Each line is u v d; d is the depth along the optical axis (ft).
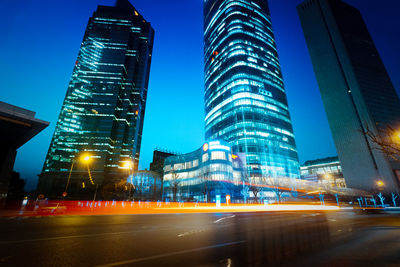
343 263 17.67
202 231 36.65
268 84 357.00
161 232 35.35
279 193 230.48
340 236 31.58
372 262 17.79
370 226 44.16
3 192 88.99
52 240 27.94
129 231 36.29
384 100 378.12
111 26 522.06
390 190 305.73
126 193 291.17
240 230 37.93
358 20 480.23
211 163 214.69
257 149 278.87
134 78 522.06
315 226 44.11
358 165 355.36
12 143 90.27
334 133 399.65
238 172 234.17
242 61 357.20
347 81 403.75
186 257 20.03
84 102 427.33
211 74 425.69
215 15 478.59
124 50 496.64
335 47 438.40
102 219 58.44
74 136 395.34
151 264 17.88
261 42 403.54
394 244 25.17
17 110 67.67
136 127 478.18
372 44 451.12
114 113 428.56
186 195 244.63
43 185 343.87
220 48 414.41
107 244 25.75
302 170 463.01
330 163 421.18
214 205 189.98
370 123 351.25
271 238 29.96
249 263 18.03
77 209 107.86
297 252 21.83
